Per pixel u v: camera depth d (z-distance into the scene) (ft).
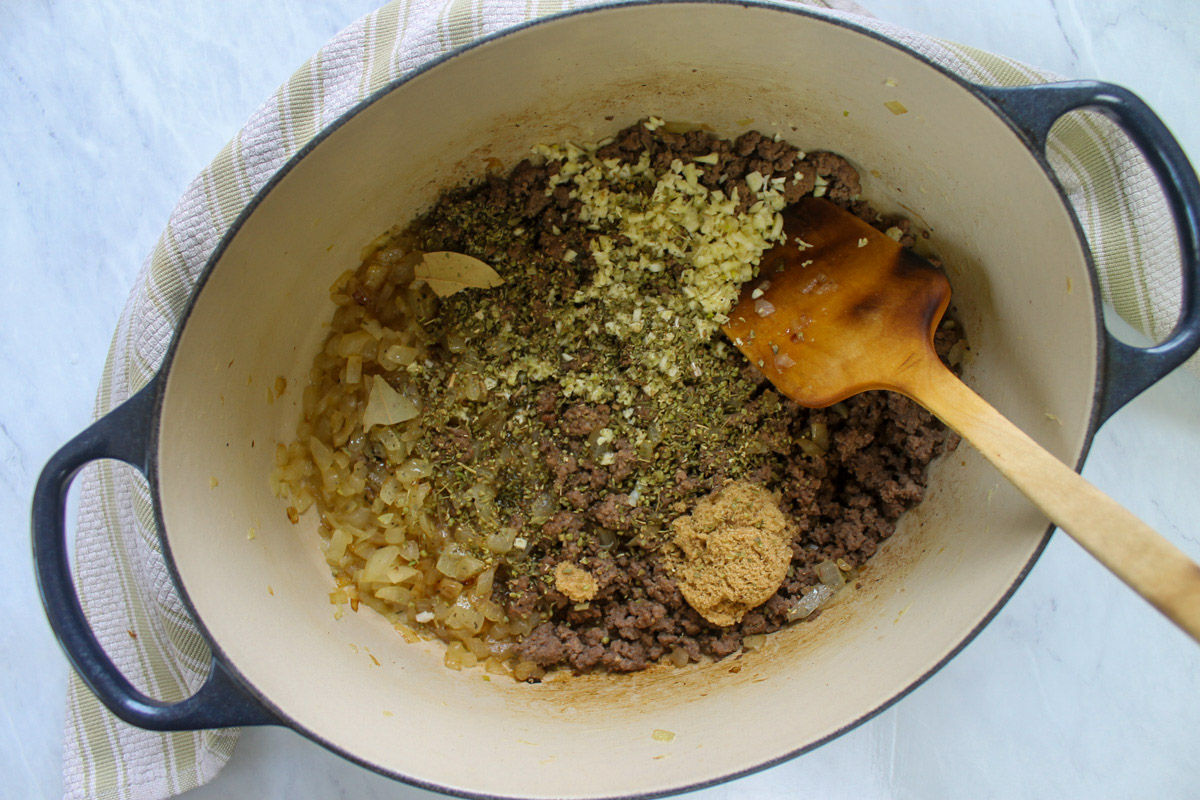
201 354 1.12
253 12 1.41
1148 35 1.37
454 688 1.28
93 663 1.03
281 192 1.09
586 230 1.31
